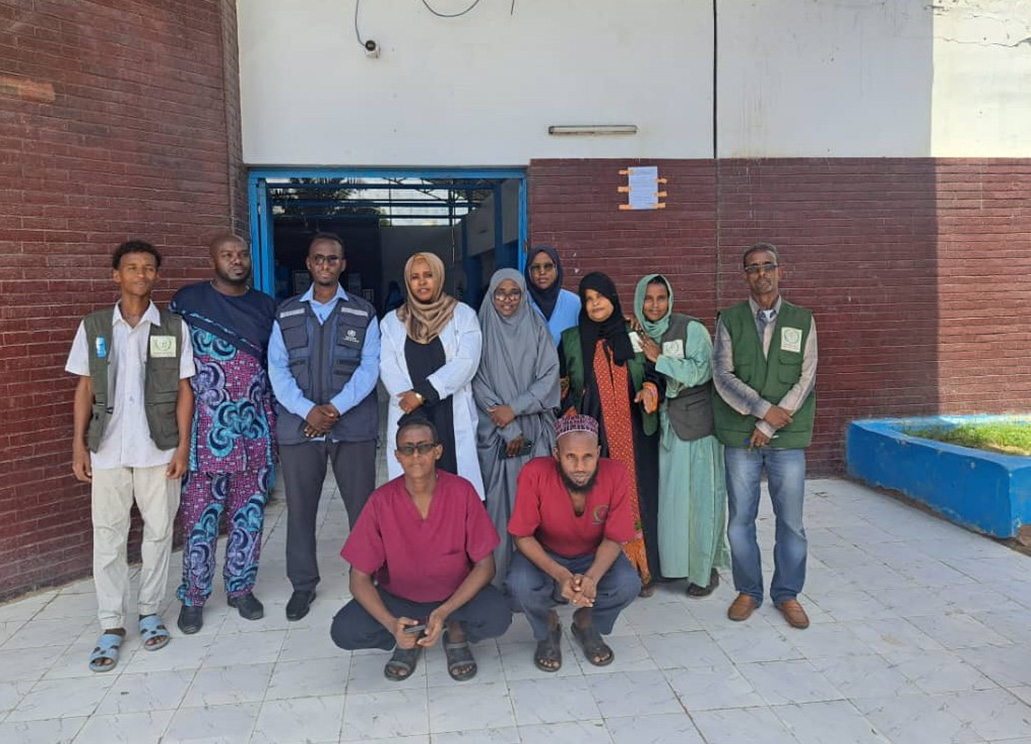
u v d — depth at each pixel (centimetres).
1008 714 274
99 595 328
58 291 407
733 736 263
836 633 337
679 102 558
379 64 530
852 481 585
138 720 277
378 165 536
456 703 286
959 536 459
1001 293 596
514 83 543
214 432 341
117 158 430
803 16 563
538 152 550
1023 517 443
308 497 362
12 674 312
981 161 586
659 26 552
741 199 568
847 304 584
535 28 542
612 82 551
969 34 578
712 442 370
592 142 553
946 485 489
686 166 562
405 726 271
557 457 300
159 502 334
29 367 397
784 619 352
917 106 578
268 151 523
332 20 523
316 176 541
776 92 566
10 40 385
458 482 297
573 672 308
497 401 348
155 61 446
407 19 530
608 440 361
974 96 582
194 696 293
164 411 329
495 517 354
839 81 570
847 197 577
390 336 351
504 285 346
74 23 409
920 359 594
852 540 453
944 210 586
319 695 293
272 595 390
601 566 297
